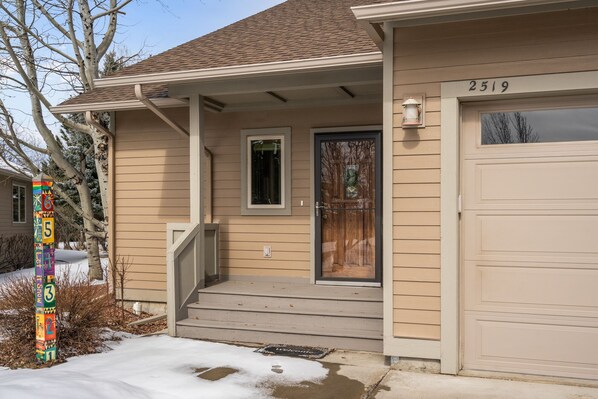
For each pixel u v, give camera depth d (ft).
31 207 64.64
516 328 16.19
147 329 23.35
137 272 27.81
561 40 15.34
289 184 25.45
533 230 16.10
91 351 18.72
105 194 35.35
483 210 16.57
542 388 14.88
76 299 18.81
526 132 16.31
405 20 16.65
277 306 21.70
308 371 16.55
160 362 17.40
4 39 35.68
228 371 16.52
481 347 16.51
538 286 16.01
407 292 16.78
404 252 16.83
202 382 15.46
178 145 27.37
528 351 16.06
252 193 26.21
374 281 24.07
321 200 25.08
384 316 16.98
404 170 16.85
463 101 16.61
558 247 15.87
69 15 38.32
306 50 21.67
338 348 19.21
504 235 16.35
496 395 14.34
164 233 27.45
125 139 28.27
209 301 22.68
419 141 16.71
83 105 26.84
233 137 26.48
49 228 17.58
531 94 15.78
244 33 27.35
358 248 24.53
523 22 15.66
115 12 39.01
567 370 15.71
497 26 15.90
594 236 15.56
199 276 23.07
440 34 16.49
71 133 65.67
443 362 16.28
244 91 22.29
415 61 16.75
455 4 14.82
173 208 27.37
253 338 20.26
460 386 15.12
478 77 16.07
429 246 16.60
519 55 15.70
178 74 21.86
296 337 19.69
